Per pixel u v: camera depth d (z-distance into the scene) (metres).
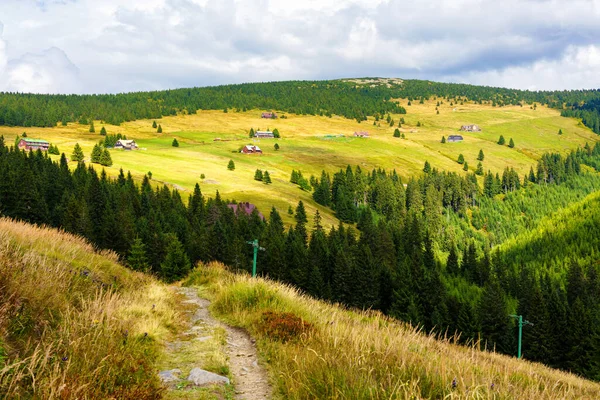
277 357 7.56
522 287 88.75
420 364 6.31
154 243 61.56
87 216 65.94
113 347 6.05
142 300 11.52
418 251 104.44
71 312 6.80
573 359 53.72
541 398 6.04
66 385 4.30
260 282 14.59
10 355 4.84
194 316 12.39
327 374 5.64
